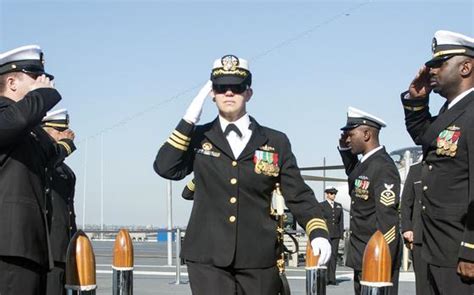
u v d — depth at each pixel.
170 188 14.95
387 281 3.26
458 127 4.23
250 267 4.08
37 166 4.07
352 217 6.61
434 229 4.36
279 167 4.18
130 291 3.86
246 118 4.23
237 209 4.09
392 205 6.27
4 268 3.83
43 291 4.09
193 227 4.16
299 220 4.18
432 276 4.45
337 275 14.66
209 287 4.02
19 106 3.82
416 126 4.66
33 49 4.12
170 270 14.34
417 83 4.60
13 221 3.84
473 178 4.08
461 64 4.29
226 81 4.09
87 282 3.60
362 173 6.52
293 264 15.02
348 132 6.69
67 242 6.42
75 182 6.89
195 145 4.21
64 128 6.80
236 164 4.12
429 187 4.39
